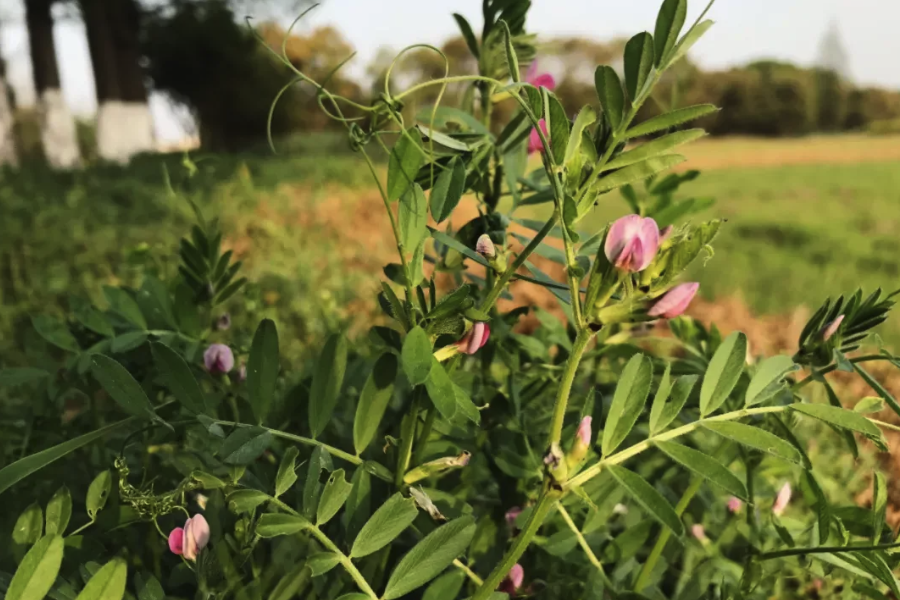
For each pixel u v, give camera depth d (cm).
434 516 18
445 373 16
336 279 76
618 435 16
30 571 13
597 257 15
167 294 27
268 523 16
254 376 19
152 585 17
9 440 27
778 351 70
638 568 24
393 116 17
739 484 16
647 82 15
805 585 32
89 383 26
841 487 39
